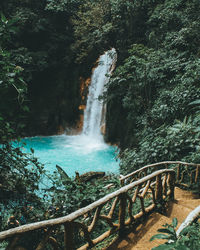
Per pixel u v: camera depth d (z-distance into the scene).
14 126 2.85
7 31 2.55
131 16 14.30
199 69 8.26
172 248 2.24
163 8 12.52
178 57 9.93
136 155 7.52
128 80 10.57
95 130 17.58
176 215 3.71
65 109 19.70
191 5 10.99
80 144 16.59
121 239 2.96
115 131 15.44
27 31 16.48
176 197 4.84
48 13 17.81
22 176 3.20
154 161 6.96
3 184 2.99
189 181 5.68
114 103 15.11
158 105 9.12
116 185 5.21
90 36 17.44
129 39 14.73
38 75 18.27
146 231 3.12
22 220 3.18
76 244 3.24
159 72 10.01
